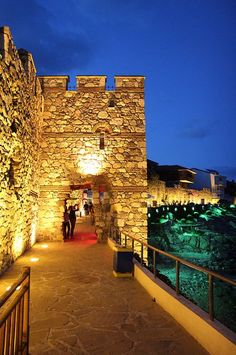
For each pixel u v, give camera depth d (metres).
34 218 13.06
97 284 7.08
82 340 4.26
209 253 31.48
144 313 5.28
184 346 4.09
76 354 3.88
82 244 13.52
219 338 3.69
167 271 24.33
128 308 5.53
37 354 3.87
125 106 15.06
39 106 13.62
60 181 14.52
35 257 10.17
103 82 15.16
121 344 4.14
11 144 8.37
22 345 3.46
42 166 14.53
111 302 5.85
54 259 9.95
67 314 5.23
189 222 38.50
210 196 66.25
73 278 7.60
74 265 9.09
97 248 12.41
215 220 42.19
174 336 4.39
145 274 6.82
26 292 3.67
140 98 15.16
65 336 4.39
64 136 14.72
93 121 14.87
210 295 4.12
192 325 4.41
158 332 4.52
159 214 36.06
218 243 32.72
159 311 5.38
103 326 4.74
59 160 14.60
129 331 4.55
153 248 6.66
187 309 4.60
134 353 3.90
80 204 32.06
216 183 69.81
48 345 4.11
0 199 7.43
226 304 18.05
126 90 15.19
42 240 14.21
